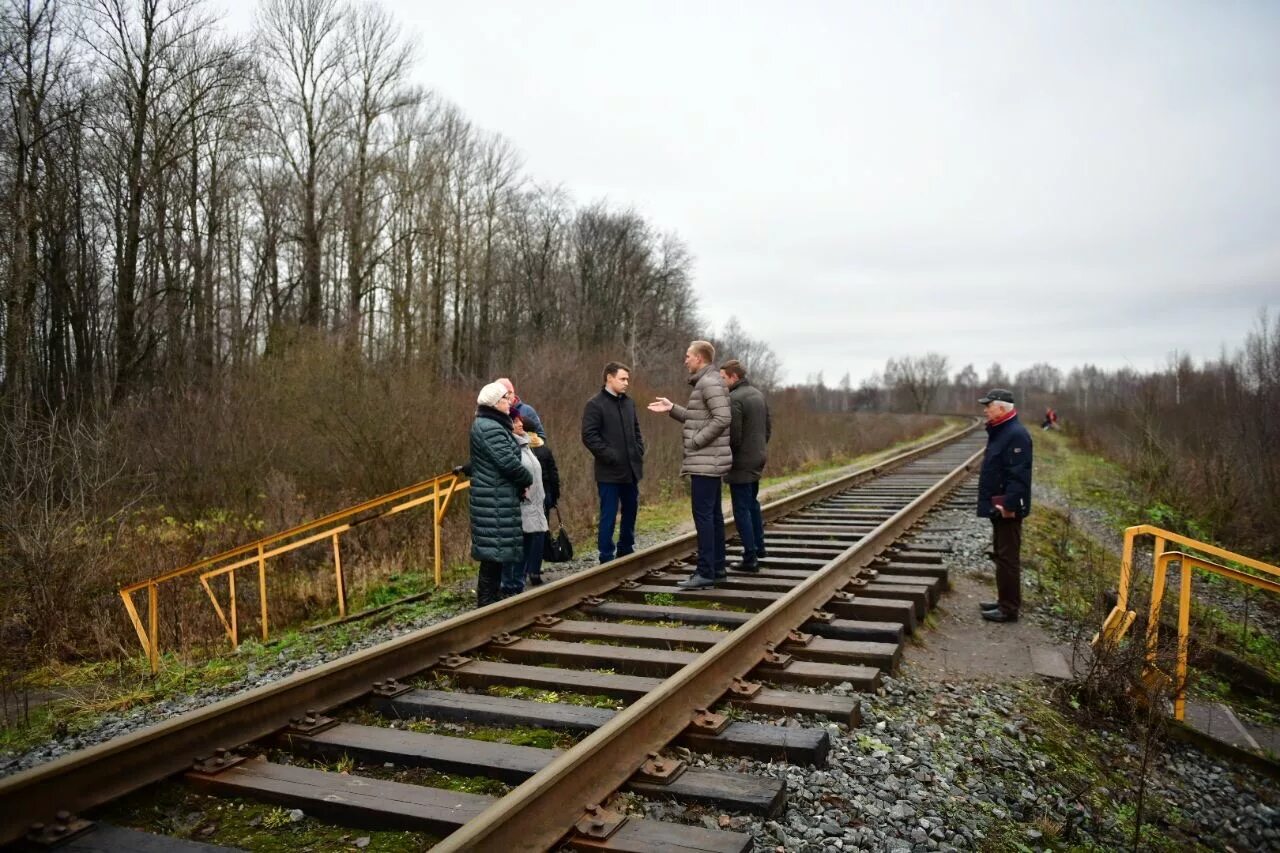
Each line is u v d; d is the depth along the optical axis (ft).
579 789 11.69
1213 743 20.08
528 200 177.78
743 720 15.69
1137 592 26.32
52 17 62.69
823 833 12.12
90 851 10.65
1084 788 15.96
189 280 91.76
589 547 37.32
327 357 47.88
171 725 12.75
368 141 116.47
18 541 29.19
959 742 16.35
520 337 153.99
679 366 113.29
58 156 69.05
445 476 30.37
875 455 110.73
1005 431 25.43
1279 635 33.53
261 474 42.73
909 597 24.30
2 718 20.12
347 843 11.29
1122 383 95.30
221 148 94.53
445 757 13.37
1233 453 54.54
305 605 31.40
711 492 25.22
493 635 20.24
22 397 43.11
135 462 41.04
